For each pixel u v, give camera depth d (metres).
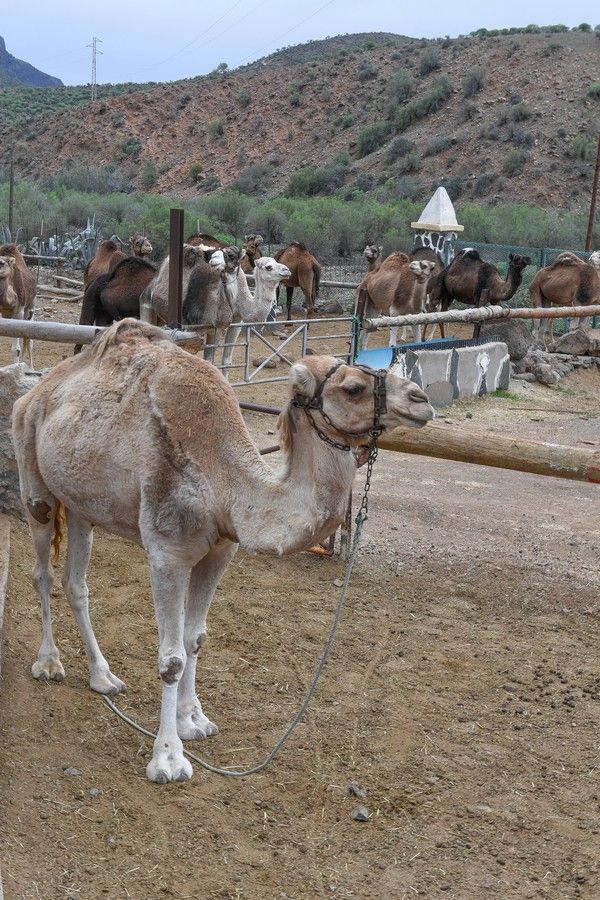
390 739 5.52
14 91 125.75
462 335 22.86
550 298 21.70
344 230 37.69
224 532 4.86
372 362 14.12
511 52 73.69
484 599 7.60
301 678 6.16
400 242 35.81
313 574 7.87
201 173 75.06
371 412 4.41
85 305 15.81
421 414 4.39
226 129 80.06
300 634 6.77
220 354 18.50
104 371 5.24
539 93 67.56
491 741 5.56
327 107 77.50
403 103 73.06
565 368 18.89
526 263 19.88
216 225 42.78
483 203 56.97
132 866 4.30
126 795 4.82
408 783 5.11
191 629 5.32
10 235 34.88
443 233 26.55
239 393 15.16
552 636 7.04
